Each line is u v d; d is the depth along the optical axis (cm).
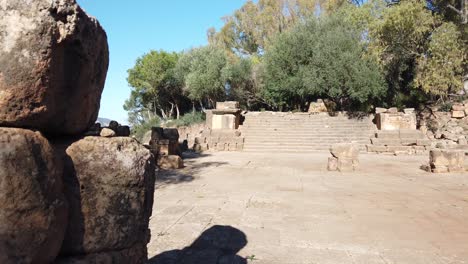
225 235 535
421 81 2141
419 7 2059
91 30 209
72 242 203
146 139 3012
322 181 1084
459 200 813
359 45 2762
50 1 177
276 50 3162
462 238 540
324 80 2777
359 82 2620
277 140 2422
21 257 162
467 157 1608
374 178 1153
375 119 2480
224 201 780
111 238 213
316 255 463
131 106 5184
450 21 2295
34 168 168
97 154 213
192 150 2370
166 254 454
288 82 3011
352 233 560
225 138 2403
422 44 2358
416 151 2100
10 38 173
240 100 3631
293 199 809
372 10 2362
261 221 620
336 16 3128
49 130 206
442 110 2553
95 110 240
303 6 4169
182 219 625
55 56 183
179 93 4256
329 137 2394
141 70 4216
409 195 870
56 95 193
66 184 202
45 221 171
